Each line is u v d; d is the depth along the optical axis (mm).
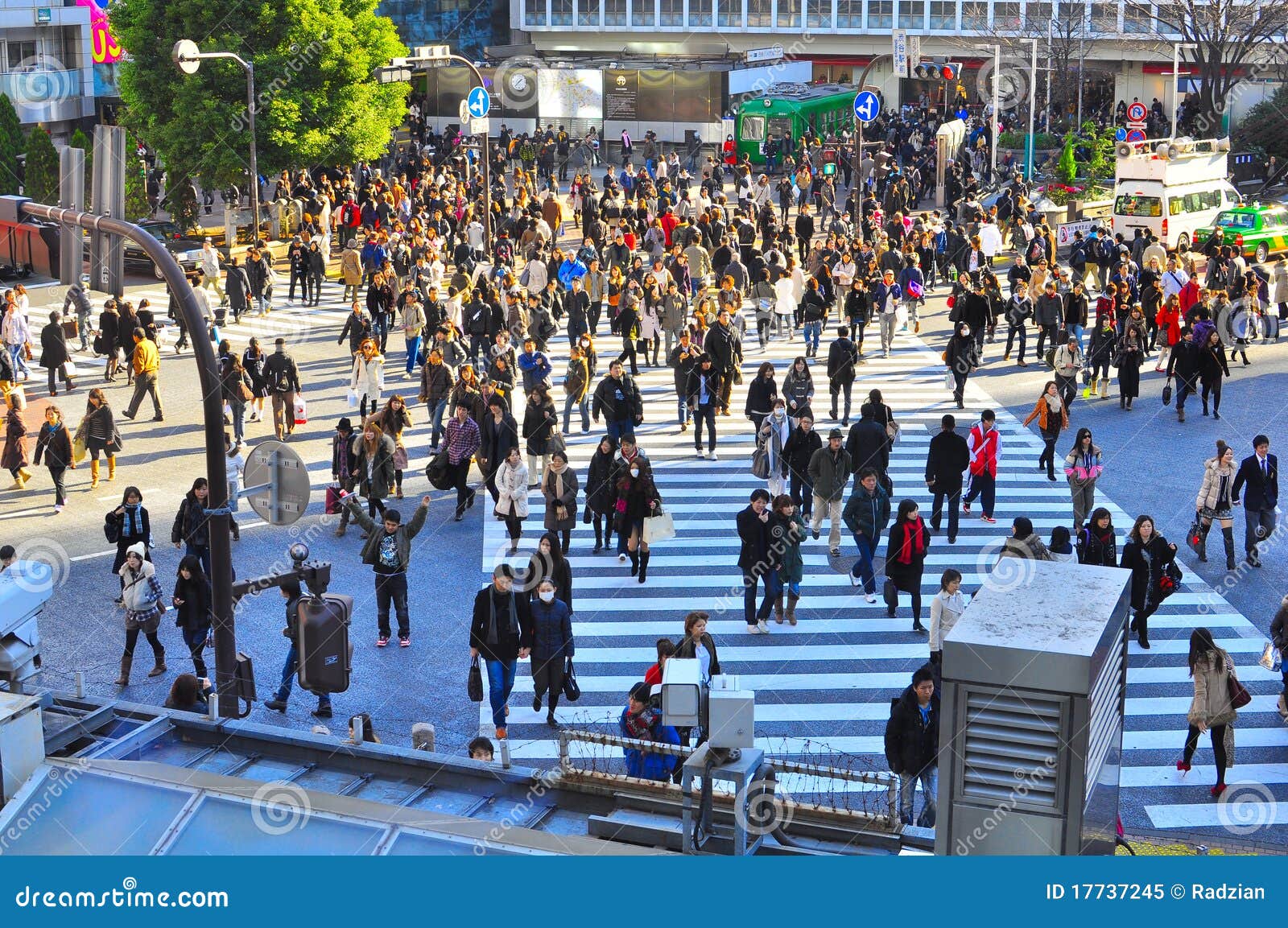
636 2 95875
